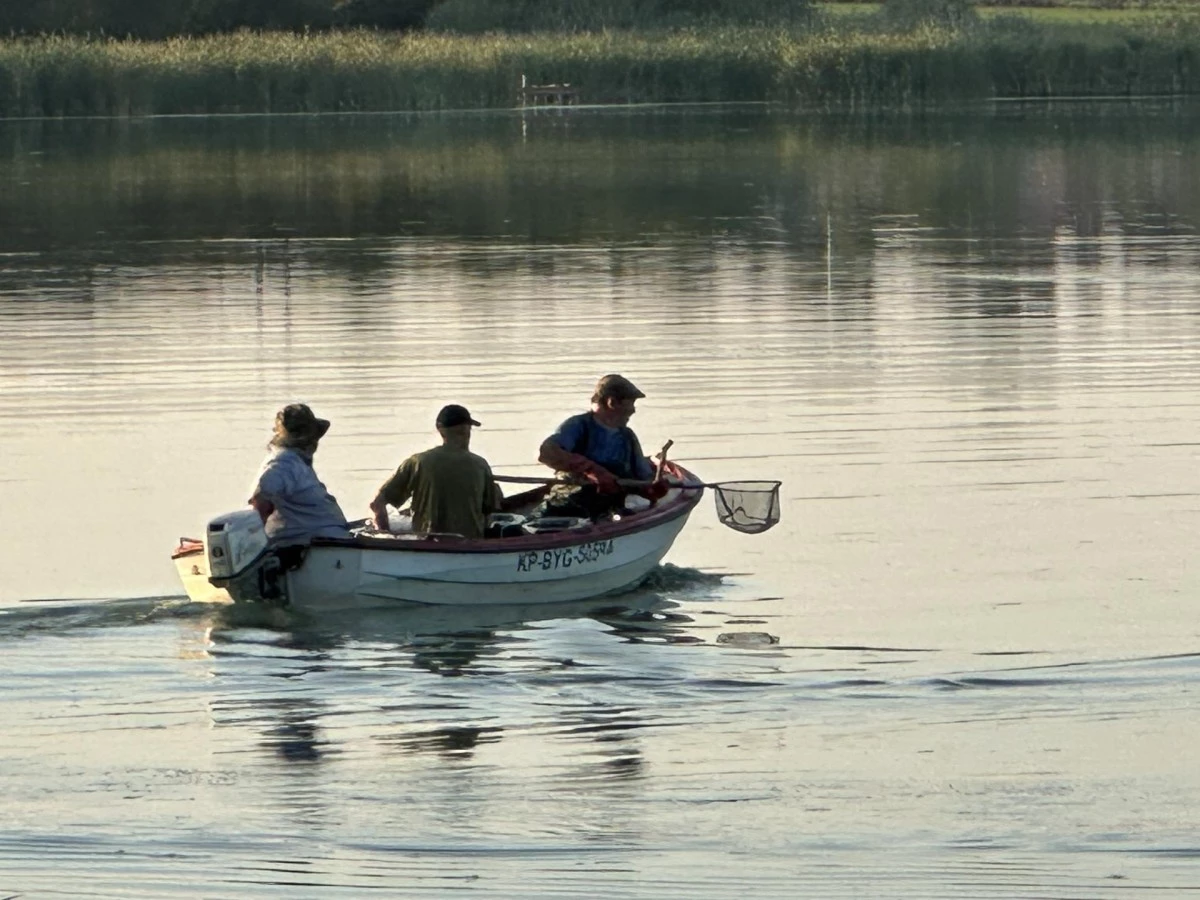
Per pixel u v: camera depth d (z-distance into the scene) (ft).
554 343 226.38
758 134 573.74
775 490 136.36
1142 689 106.52
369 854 83.82
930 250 313.94
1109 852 83.71
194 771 93.97
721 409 189.57
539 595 127.44
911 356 217.77
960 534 143.43
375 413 188.44
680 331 235.20
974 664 111.75
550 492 140.87
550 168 466.70
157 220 362.12
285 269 293.64
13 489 159.02
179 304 258.37
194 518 149.79
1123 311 249.55
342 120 650.02
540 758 96.02
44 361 216.33
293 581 122.11
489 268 293.23
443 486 129.49
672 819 87.66
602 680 109.19
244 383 203.41
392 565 122.72
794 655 114.21
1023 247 317.01
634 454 139.44
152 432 180.45
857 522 147.54
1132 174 444.55
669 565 137.08
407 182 435.12
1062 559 136.05
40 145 545.85
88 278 284.20
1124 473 162.40
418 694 106.22
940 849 84.02
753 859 83.15
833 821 87.45
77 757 96.02
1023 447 172.35
